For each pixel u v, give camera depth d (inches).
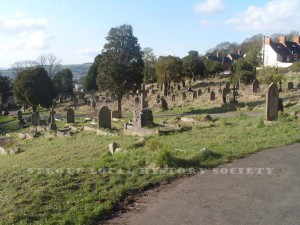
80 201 273.7
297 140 451.8
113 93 1716.3
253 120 685.3
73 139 757.9
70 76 3499.0
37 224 238.7
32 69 2228.1
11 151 746.2
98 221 244.5
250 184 300.0
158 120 946.7
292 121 607.5
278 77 1601.9
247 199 266.7
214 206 257.0
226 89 1563.7
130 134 712.4
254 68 2335.1
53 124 1068.5
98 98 2407.7
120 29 1665.8
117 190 294.0
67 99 3245.6
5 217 254.1
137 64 1696.6
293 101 1074.7
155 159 362.3
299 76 1907.0
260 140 463.2
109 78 1657.2
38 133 1045.8
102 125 844.6
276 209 245.9
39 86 2148.1
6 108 3144.7
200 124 742.5
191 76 2630.4
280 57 3191.4
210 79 2704.2
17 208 270.4
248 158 381.7
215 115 1045.8
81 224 235.9
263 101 1302.9
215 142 476.7
